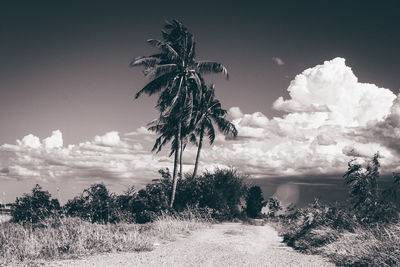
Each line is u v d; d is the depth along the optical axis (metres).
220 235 16.62
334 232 12.54
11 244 9.88
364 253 9.04
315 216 14.74
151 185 26.39
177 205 26.00
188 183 28.31
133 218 21.52
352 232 12.92
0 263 8.30
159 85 27.50
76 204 19.88
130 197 22.80
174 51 26.22
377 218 13.05
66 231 12.01
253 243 14.23
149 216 21.81
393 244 8.91
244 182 30.98
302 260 9.54
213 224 23.83
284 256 10.39
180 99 27.48
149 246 11.21
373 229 11.48
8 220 16.66
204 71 27.48
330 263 9.09
